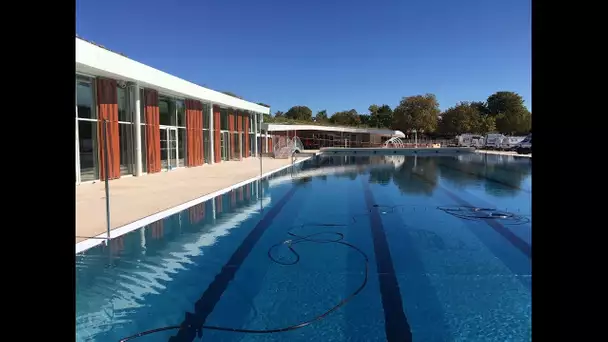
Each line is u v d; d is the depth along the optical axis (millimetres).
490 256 4855
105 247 5148
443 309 3432
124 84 12438
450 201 8773
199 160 18031
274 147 26062
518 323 3168
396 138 41594
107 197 5480
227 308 3482
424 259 4773
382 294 3740
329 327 3141
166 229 6141
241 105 22531
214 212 7457
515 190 10398
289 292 3809
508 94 61219
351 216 7219
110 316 3334
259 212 7523
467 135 40594
